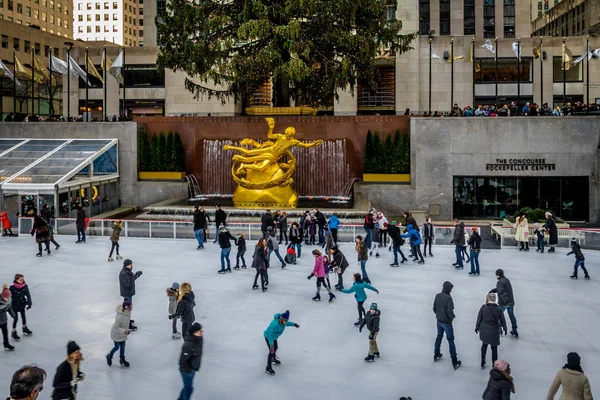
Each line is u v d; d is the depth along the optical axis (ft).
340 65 118.11
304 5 110.83
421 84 155.43
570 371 27.53
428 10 251.80
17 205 96.84
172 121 121.29
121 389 35.58
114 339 38.29
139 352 41.39
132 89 175.83
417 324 47.32
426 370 38.37
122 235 87.25
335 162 117.08
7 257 73.51
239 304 52.49
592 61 160.56
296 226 71.41
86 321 48.16
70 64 128.98
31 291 57.16
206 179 120.57
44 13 333.21
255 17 118.73
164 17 122.62
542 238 77.20
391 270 66.33
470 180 108.99
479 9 251.80
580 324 47.62
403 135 115.14
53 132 119.65
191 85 123.34
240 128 119.34
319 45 122.31
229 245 64.28
